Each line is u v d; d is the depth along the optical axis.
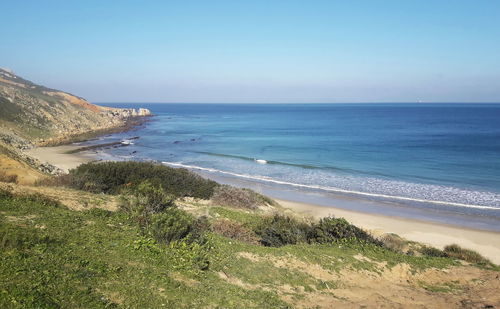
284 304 8.00
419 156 50.16
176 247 9.51
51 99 91.62
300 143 66.12
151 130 92.44
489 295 10.09
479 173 39.00
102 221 10.87
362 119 136.62
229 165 45.66
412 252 14.68
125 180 20.30
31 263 6.71
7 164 21.73
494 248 20.27
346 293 9.41
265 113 199.00
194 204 18.52
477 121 118.38
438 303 9.20
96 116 101.56
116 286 6.72
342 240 13.34
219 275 8.81
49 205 11.58
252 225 15.23
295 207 27.69
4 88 75.56
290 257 10.93
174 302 6.71
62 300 5.75
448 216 25.89
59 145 57.97
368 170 41.62
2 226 8.31
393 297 9.47
